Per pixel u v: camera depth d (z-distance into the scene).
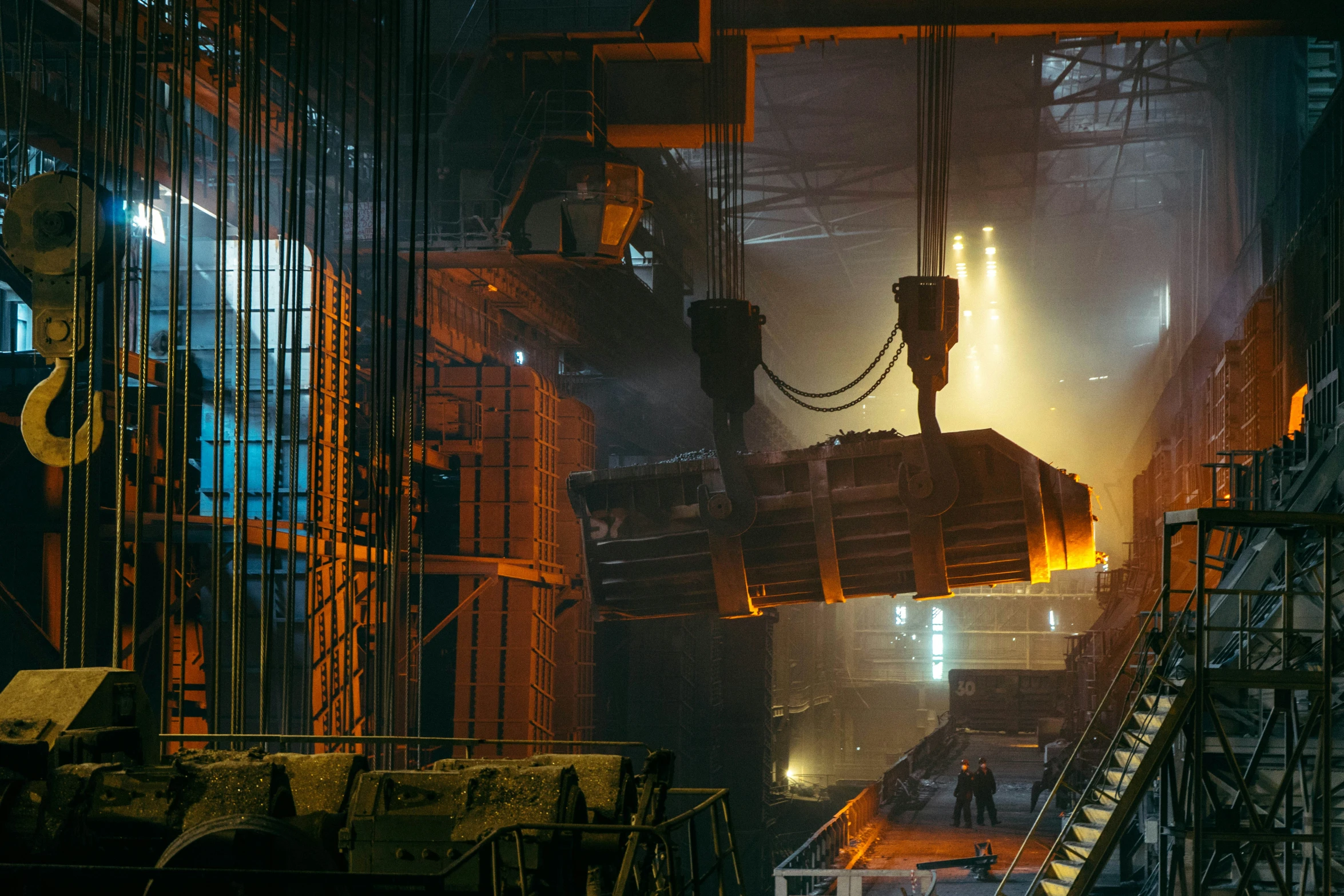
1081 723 47.34
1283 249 32.97
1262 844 13.47
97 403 10.90
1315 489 19.89
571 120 25.48
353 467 21.16
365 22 24.83
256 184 24.64
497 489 34.56
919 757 45.97
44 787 6.65
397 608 14.52
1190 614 19.06
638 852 7.15
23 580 21.27
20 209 10.89
